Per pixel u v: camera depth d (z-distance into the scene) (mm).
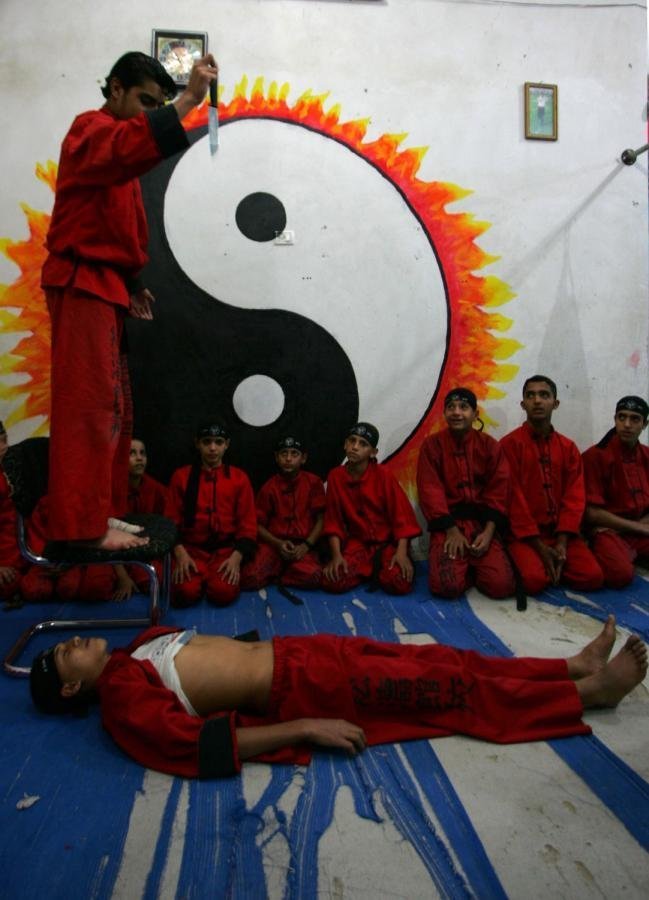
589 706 1833
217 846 1320
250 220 3244
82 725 1797
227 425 3285
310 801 1458
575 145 3473
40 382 3123
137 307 2277
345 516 3090
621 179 3523
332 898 1187
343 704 1702
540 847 1312
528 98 3389
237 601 2795
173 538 2246
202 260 3217
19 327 3092
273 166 3250
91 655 1829
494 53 3387
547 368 3500
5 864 1266
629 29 3482
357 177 3309
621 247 3537
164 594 2559
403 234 3352
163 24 3145
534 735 1694
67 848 1312
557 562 2963
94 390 1913
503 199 3420
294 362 3314
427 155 3352
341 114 3283
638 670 1757
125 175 1782
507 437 3264
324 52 3260
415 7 3314
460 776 1550
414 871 1252
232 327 3258
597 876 1237
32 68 3078
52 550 2014
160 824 1385
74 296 1901
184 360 3230
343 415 3367
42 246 3092
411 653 1851
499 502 3021
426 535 3443
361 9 3279
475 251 3406
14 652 2188
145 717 1583
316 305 3312
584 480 3199
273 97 3232
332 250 3311
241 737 1575
